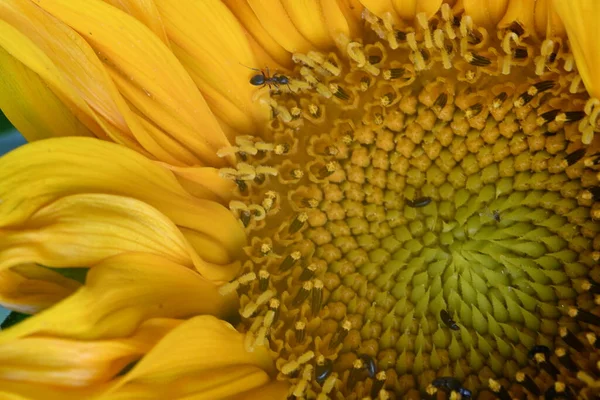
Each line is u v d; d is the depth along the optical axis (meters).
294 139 0.23
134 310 0.21
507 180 0.22
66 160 0.21
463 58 0.22
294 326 0.22
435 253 0.22
